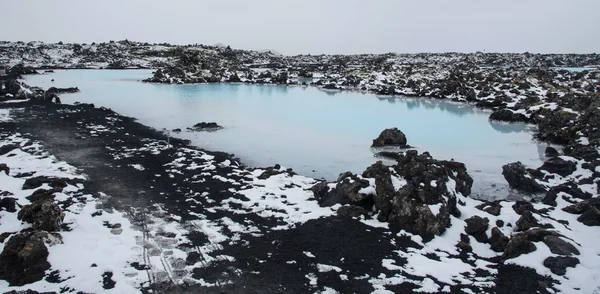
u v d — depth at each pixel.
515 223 10.76
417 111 36.62
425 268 8.72
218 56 113.62
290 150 21.17
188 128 26.19
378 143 22.12
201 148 21.11
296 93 51.19
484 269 8.71
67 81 56.66
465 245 9.69
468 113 35.72
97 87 50.47
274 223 11.13
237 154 20.14
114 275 8.19
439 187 11.27
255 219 11.38
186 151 19.25
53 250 8.98
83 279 8.00
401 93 50.59
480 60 112.75
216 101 41.22
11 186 13.09
